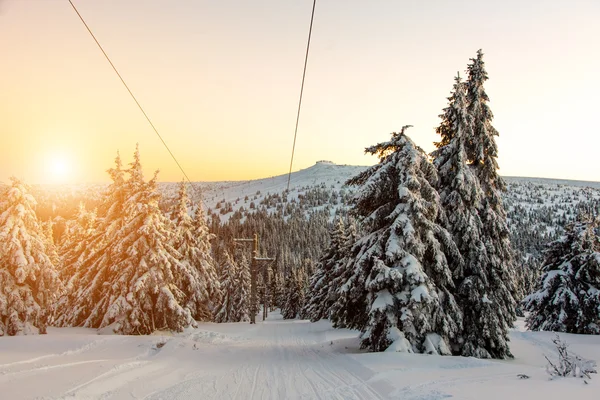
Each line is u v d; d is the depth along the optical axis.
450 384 9.59
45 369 11.10
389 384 9.99
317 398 9.09
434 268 16.75
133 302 22.36
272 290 106.62
